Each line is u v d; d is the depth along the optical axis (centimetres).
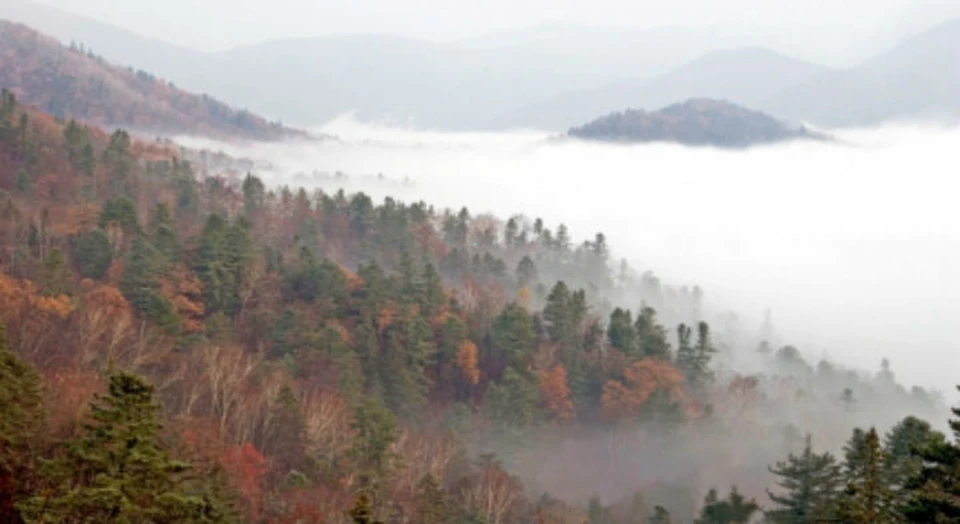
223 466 4538
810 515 4128
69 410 3819
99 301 6969
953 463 2492
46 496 2598
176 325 7275
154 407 2706
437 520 5359
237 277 9281
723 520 4872
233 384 6138
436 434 8312
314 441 5859
